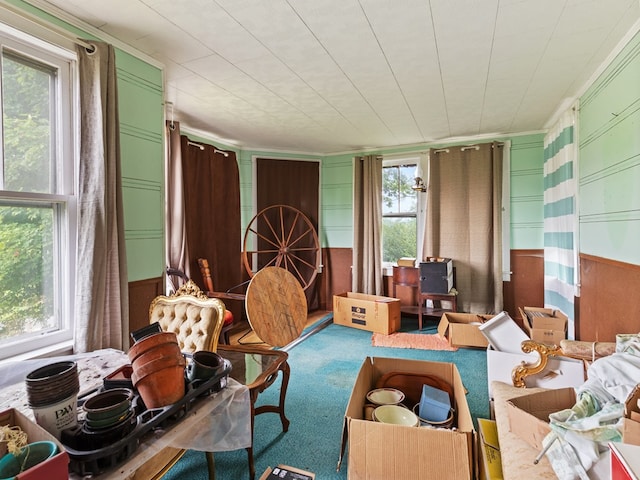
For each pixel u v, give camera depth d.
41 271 1.78
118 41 2.04
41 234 1.78
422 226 4.37
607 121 2.23
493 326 2.18
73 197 1.89
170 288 3.07
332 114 3.32
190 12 1.78
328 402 2.30
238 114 3.34
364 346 3.38
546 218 3.64
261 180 4.61
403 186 4.51
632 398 1.04
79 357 1.54
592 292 2.48
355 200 4.59
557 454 1.12
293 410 2.21
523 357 1.94
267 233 4.60
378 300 3.99
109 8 1.74
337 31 1.94
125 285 1.96
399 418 1.61
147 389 0.93
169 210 3.14
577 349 1.84
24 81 1.70
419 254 4.39
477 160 3.95
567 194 2.92
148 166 2.26
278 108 3.16
